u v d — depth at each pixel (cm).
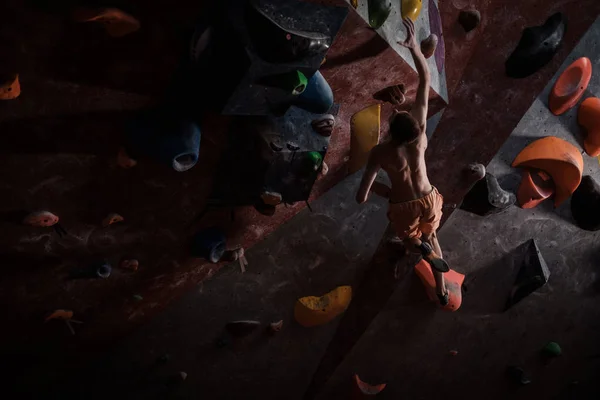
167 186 425
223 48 350
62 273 430
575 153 557
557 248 618
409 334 596
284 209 496
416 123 404
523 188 563
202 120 396
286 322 545
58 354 475
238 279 512
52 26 333
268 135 409
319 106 405
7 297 422
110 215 418
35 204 392
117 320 477
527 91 532
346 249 538
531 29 507
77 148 384
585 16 523
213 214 461
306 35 350
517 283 608
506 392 682
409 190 439
